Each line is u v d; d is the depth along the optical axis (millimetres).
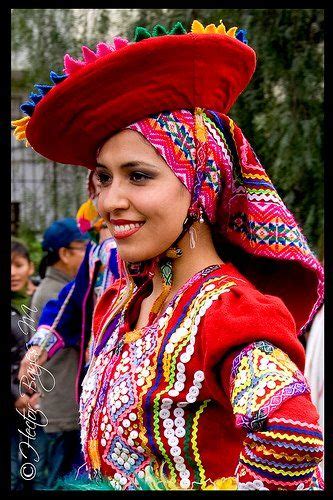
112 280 2725
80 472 1888
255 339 1463
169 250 1689
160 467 1592
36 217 5602
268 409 1379
